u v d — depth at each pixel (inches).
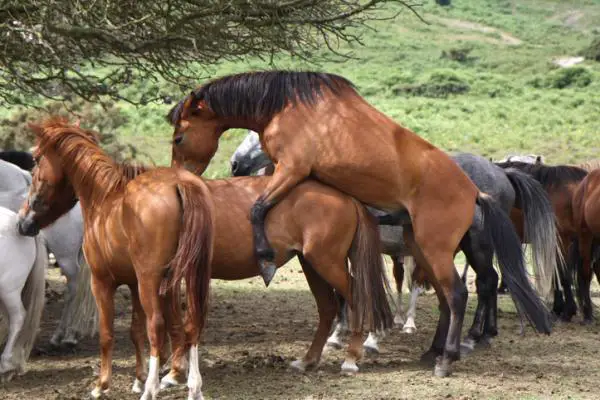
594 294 460.1
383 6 287.7
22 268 251.3
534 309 272.2
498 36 2910.9
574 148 1137.4
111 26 272.2
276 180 252.2
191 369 213.8
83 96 320.5
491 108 1585.9
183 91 327.0
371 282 257.4
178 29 293.9
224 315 376.2
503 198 306.0
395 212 266.5
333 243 252.8
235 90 260.7
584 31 3088.1
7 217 251.9
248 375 264.2
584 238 367.6
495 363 285.4
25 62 322.0
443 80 1893.5
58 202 245.4
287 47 307.1
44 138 241.0
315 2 278.5
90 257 235.3
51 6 273.6
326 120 254.7
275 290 450.3
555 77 1957.4
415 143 262.5
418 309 402.3
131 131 1136.2
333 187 257.8
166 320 237.3
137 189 224.1
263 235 250.1
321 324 271.3
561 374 270.5
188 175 226.8
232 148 1057.5
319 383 253.8
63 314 304.0
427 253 262.2
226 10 283.4
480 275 297.9
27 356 261.9
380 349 310.0
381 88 1833.2
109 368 237.6
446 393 241.1
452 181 262.7
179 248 214.1
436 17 3110.2
